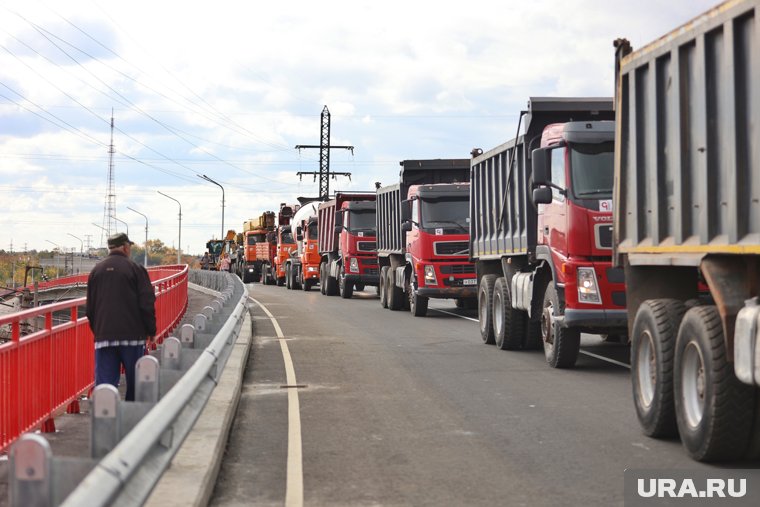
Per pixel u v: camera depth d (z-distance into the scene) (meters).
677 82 8.29
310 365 14.48
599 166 13.22
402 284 26.95
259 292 43.25
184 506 5.64
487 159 18.02
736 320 7.05
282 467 7.62
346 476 7.30
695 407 7.85
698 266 7.81
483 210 18.42
